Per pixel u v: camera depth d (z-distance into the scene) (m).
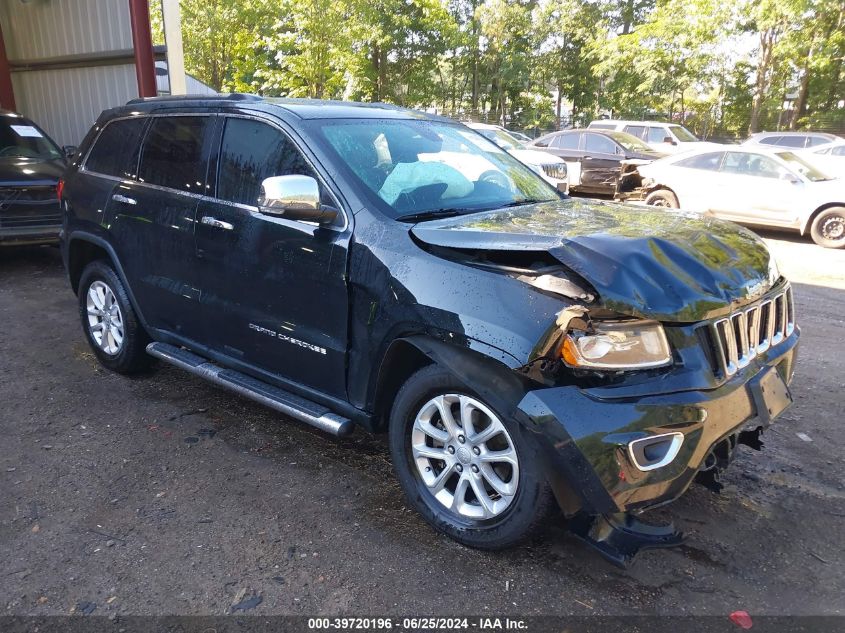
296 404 3.47
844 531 3.11
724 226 3.34
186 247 3.94
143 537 3.04
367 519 3.19
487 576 2.79
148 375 4.93
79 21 12.93
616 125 20.06
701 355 2.58
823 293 7.78
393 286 2.93
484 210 3.48
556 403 2.46
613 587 2.73
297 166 3.45
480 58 40.62
